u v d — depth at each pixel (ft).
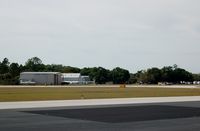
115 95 180.14
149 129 58.34
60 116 79.46
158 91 240.12
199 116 80.07
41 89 266.36
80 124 65.10
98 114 84.33
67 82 522.06
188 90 265.34
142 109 98.94
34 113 86.17
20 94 182.91
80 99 143.64
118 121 70.08
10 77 552.82
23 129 58.13
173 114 84.48
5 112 88.74
